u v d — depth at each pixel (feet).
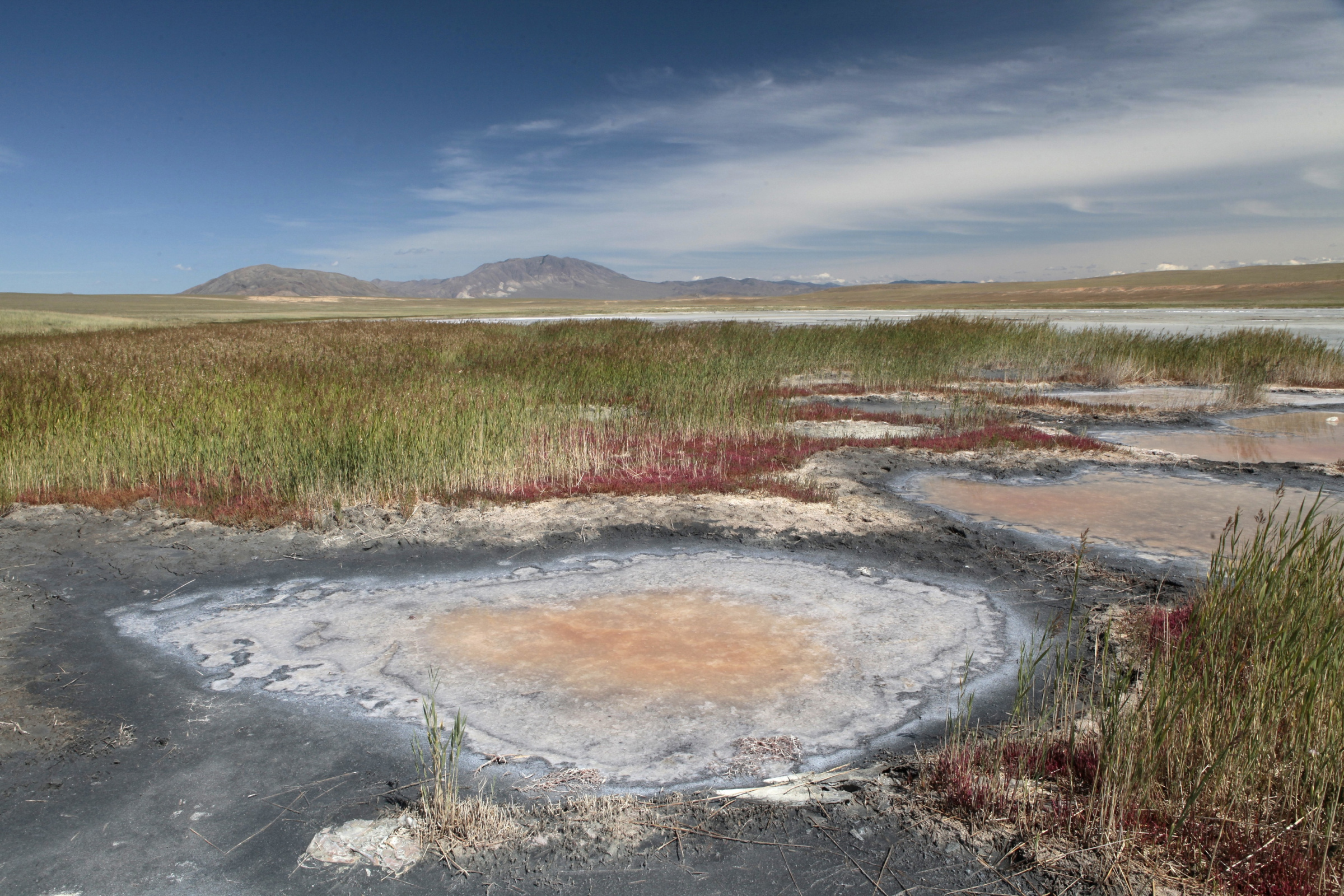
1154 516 26.45
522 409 36.83
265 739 12.96
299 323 156.66
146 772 12.03
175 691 14.65
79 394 40.57
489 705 14.02
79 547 22.99
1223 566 16.21
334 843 10.36
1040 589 19.71
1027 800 10.78
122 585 20.20
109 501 26.91
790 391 56.44
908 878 9.61
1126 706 12.46
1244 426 45.24
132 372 50.75
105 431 32.99
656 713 13.66
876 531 24.61
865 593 19.52
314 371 55.31
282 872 9.84
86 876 9.78
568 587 19.97
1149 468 33.65
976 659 15.80
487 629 17.42
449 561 22.02
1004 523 25.72
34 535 23.99
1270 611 14.19
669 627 17.46
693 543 23.57
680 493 28.40
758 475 31.32
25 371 52.39
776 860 9.95
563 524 25.08
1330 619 13.15
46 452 30.32
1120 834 9.97
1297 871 9.21
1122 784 10.47
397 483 28.14
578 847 10.21
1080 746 12.00
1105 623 17.29
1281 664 12.05
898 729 13.09
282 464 28.94
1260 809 10.12
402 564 21.74
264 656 16.11
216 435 31.73
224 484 28.55
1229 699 11.44
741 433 38.75
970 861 9.87
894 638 16.83
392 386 45.11
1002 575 20.77
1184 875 9.41
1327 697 11.30
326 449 29.14
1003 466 33.63
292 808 11.13
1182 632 15.25
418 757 12.35
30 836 10.55
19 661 15.88
